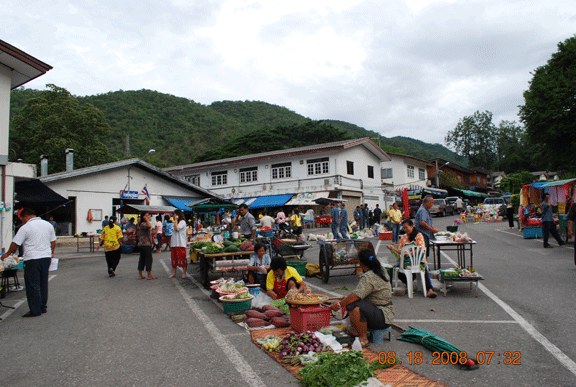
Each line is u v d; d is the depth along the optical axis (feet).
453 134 258.98
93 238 63.93
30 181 48.83
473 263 34.40
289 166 112.57
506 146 248.52
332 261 28.30
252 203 112.27
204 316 20.93
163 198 88.99
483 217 92.38
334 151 105.81
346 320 17.29
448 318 18.98
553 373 12.60
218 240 35.88
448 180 165.37
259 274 26.18
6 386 12.74
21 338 17.85
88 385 12.67
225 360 14.46
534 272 29.01
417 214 25.13
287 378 12.73
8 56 40.57
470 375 12.69
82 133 119.34
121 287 30.12
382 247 50.29
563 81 83.15
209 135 255.09
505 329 16.99
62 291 29.04
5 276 27.61
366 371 12.28
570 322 17.42
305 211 107.24
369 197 121.29
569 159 89.30
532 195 58.08
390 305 16.19
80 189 74.59
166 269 40.27
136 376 13.26
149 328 18.94
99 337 17.75
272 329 17.92
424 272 23.68
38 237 22.35
